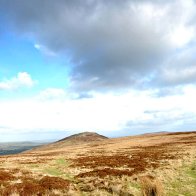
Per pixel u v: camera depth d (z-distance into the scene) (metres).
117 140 115.00
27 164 39.31
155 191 18.19
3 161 46.72
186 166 31.06
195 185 21.92
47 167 35.16
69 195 18.62
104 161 38.47
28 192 18.08
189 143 66.44
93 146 91.94
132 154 48.38
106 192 19.80
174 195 19.19
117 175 24.77
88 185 21.78
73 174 28.52
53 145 155.38
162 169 28.56
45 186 19.89
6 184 20.47
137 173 26.00
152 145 70.75
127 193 19.05
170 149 53.88
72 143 152.50
